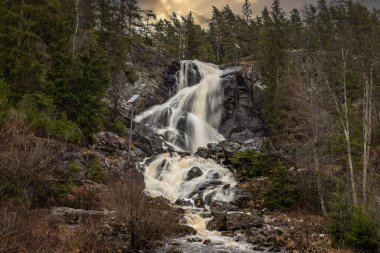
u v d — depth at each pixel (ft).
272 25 211.41
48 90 87.76
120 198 46.98
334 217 50.29
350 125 95.14
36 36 89.15
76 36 132.05
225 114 158.61
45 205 53.11
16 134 49.62
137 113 144.97
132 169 87.66
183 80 181.06
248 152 95.09
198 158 97.96
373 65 84.38
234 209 71.87
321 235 53.78
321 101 88.63
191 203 77.15
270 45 172.96
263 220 61.57
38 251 32.94
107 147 93.81
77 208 57.93
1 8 88.48
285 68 158.40
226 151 101.65
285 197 75.77
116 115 120.98
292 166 90.22
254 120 157.07
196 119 152.66
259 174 91.20
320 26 245.24
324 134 84.64
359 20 220.64
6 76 81.25
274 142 127.75
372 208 48.70
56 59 91.50
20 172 45.52
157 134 128.67
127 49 159.02
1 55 81.15
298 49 201.16
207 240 49.85
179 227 54.95
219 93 161.79
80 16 151.43
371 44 87.40
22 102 72.74
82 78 91.40
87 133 89.97
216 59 267.39
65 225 47.09
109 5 164.04
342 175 77.56
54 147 59.21
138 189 48.62
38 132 69.97
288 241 50.37
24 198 45.85
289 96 124.77
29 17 95.81
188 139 138.21
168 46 240.12
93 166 75.31
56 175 61.77
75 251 37.83
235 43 264.31
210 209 70.13
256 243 50.34
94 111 92.68
